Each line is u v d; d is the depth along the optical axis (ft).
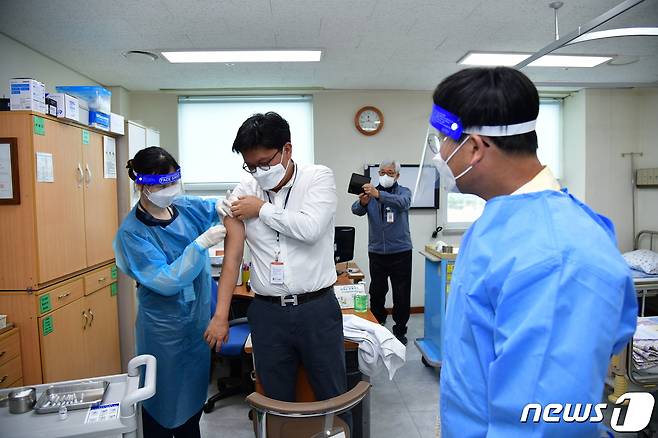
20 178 6.93
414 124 16.16
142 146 11.66
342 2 8.66
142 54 11.46
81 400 4.17
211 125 15.76
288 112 15.97
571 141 16.37
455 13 9.22
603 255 1.95
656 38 10.25
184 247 6.23
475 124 2.25
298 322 4.71
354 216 16.15
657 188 15.12
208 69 12.97
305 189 4.86
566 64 12.55
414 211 16.37
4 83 9.96
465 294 2.24
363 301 7.74
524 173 2.31
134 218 5.86
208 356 6.40
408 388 10.09
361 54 11.84
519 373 1.87
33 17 9.09
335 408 3.87
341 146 16.01
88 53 11.34
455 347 2.28
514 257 2.04
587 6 8.88
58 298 7.63
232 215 4.99
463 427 2.20
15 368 6.85
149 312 5.81
